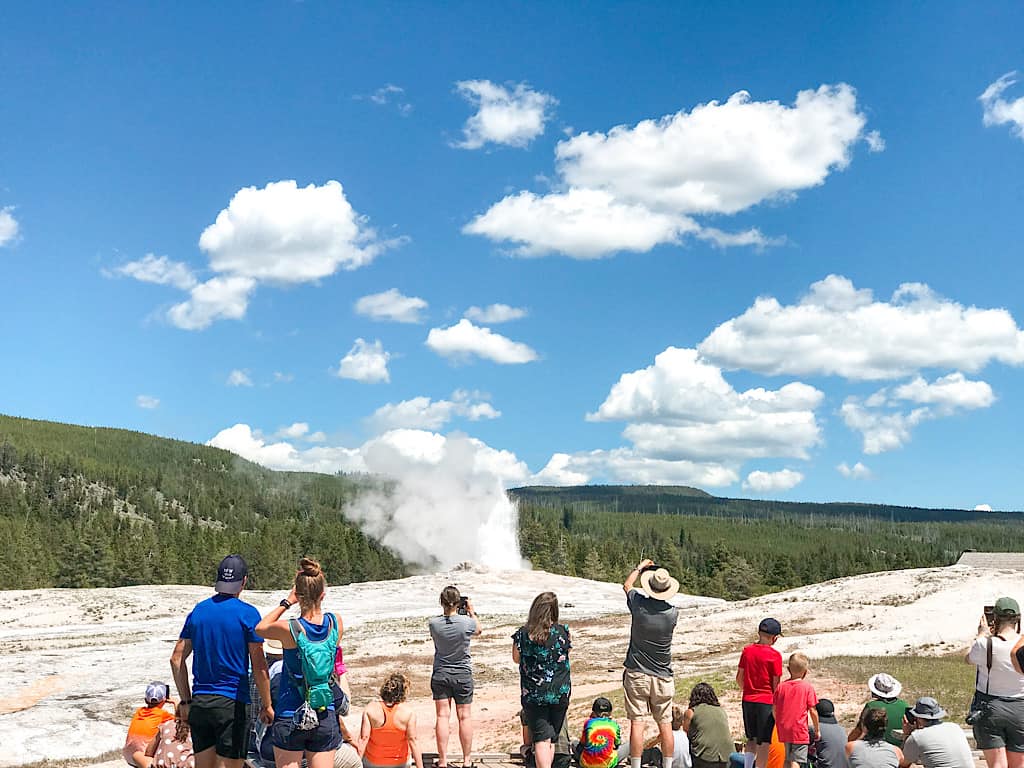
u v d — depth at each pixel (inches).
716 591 5280.5
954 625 1482.5
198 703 275.7
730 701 813.2
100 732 1021.2
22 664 1517.0
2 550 4547.2
